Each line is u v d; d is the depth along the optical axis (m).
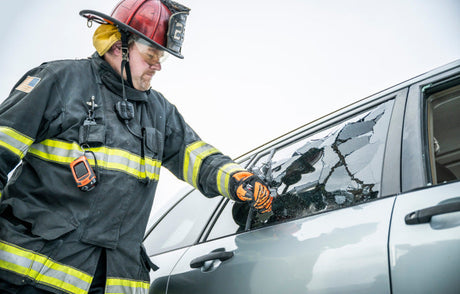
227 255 1.63
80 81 1.67
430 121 1.40
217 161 1.79
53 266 1.45
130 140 1.67
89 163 1.54
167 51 1.78
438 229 1.09
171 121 1.91
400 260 1.12
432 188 1.19
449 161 1.54
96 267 1.55
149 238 2.44
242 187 1.63
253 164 2.08
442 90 1.46
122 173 1.61
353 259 1.22
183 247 2.03
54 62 1.66
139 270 1.66
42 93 1.54
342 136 1.67
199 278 1.70
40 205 1.53
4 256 1.42
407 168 1.30
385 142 1.44
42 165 1.56
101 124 1.63
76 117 1.60
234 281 1.54
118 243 1.58
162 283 1.89
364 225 1.27
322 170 1.62
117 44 1.76
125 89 1.74
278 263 1.43
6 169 1.46
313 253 1.34
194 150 1.86
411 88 1.53
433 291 1.04
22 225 1.49
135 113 1.76
